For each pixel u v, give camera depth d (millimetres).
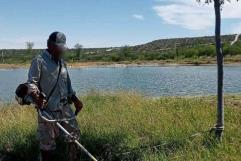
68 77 3186
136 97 6852
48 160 3150
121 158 3492
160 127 4105
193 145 3492
